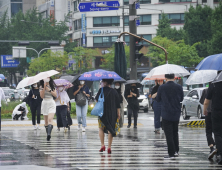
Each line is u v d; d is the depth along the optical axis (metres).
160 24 128.38
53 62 126.00
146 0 153.00
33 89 34.56
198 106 47.19
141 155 20.08
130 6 45.06
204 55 115.31
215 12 97.31
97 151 21.48
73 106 56.94
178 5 150.62
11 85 164.38
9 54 154.75
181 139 27.56
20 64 153.75
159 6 151.75
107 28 156.50
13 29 155.62
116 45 37.53
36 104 34.75
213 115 18.02
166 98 19.08
